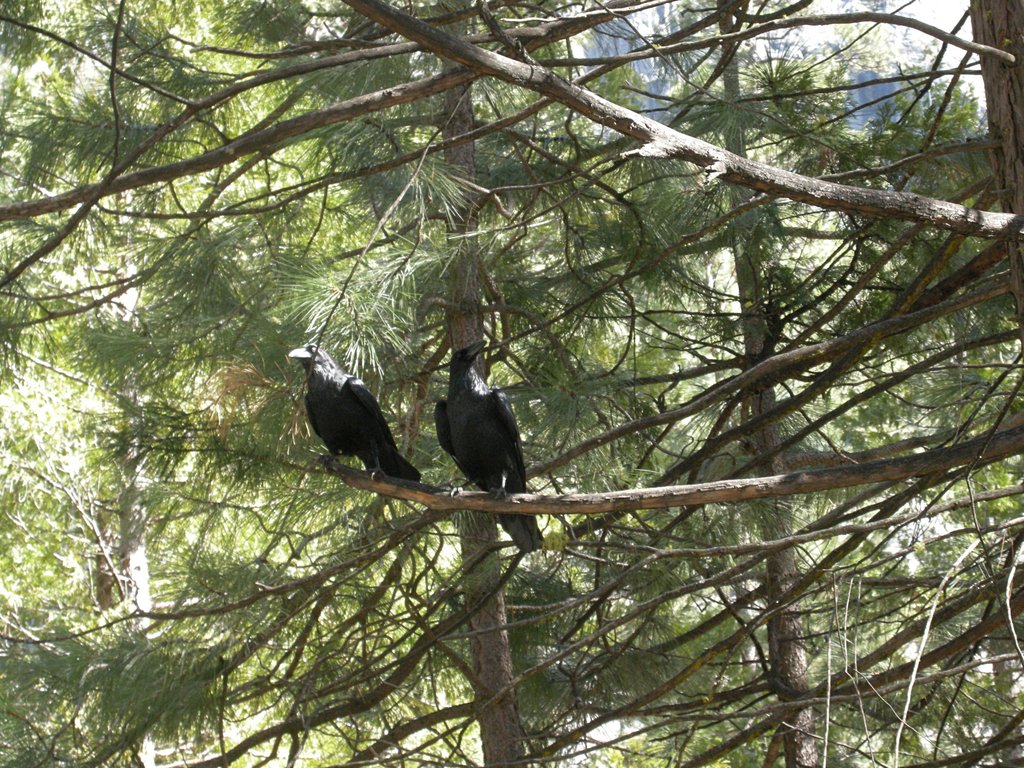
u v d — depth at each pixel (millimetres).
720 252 7289
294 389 4551
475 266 5512
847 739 8180
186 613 5082
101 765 5109
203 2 6730
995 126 4070
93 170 5629
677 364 9727
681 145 3725
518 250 7180
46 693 5246
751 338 7191
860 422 10203
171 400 5445
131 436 5027
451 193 4391
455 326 6355
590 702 6398
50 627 8617
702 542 5383
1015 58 3965
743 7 5320
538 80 3705
